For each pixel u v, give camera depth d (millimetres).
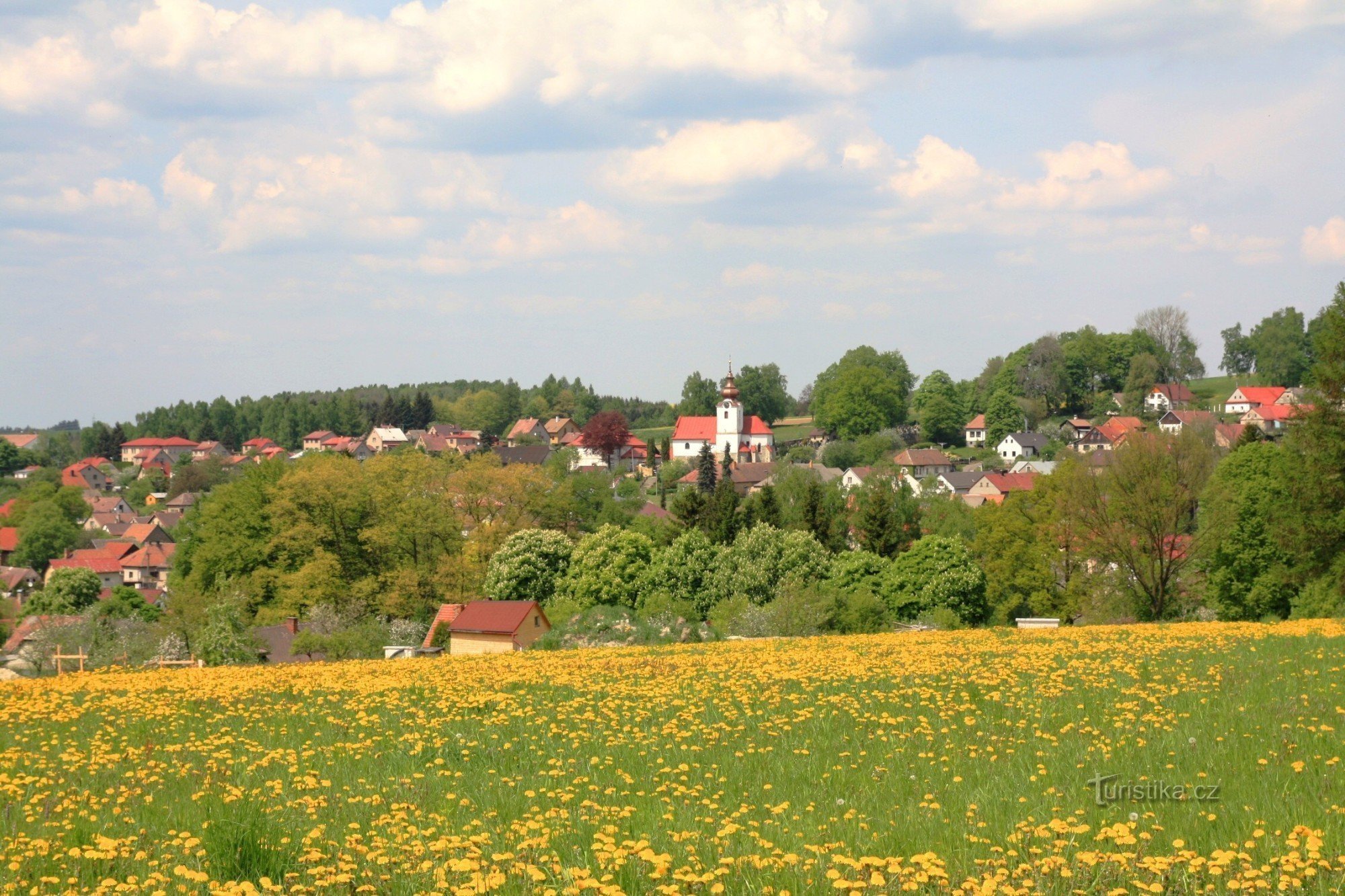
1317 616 48719
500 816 12766
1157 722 16703
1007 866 10023
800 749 16391
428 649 58062
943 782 13898
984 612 72000
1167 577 61188
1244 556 59156
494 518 93750
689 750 16516
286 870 10453
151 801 13742
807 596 58438
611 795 13820
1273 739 15125
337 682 26297
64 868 10516
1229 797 12273
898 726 18078
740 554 75062
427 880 10148
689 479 180625
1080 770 14062
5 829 12211
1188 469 60625
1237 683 20641
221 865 10375
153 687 25703
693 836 11219
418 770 15914
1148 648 28422
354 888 9992
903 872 9531
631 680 25234
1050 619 57125
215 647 56250
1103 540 61938
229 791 13922
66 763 16469
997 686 21875
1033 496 75188
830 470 181875
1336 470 46625
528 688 24359
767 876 9867
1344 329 47531
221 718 20984
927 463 186625
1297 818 11070
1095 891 9430
